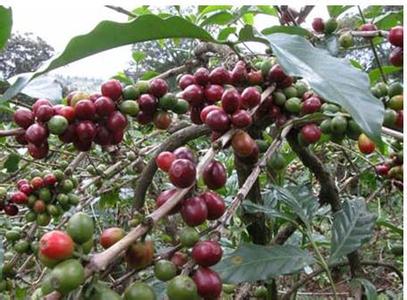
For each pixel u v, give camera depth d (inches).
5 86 38.1
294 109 34.6
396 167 40.5
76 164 48.3
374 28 41.1
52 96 40.2
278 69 34.0
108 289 18.7
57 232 18.7
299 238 50.4
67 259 18.5
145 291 19.6
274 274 30.3
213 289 21.4
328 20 41.3
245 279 29.9
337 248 33.9
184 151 25.6
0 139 56.1
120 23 26.2
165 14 58.3
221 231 24.5
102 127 30.9
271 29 42.3
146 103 32.0
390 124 33.3
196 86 32.9
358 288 36.1
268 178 47.4
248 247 31.4
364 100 26.8
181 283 20.3
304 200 38.4
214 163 26.1
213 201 23.6
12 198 45.9
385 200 70.7
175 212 23.3
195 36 28.6
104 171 60.6
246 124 27.5
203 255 21.5
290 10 50.6
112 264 21.9
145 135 71.6
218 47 46.2
